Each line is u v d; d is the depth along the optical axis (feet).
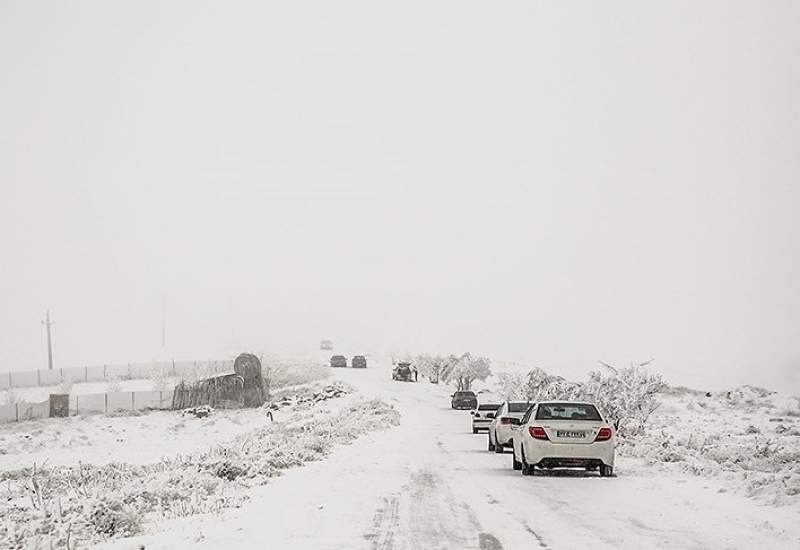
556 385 125.90
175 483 59.57
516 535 41.14
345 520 45.60
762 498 53.36
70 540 40.34
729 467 70.64
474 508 50.29
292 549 37.42
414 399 239.91
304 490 58.44
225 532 41.83
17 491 71.97
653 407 109.50
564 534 41.47
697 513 48.34
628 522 45.21
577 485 62.44
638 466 76.33
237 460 71.00
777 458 74.02
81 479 76.54
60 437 151.64
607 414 109.50
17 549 39.04
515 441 73.67
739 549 37.70
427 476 68.54
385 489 59.31
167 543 38.93
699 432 119.85
